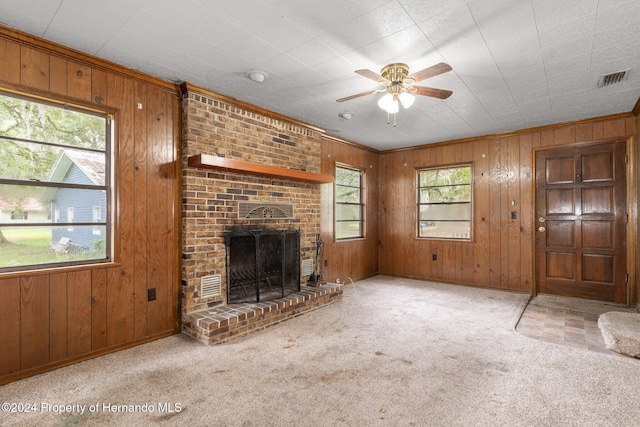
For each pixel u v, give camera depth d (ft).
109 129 9.21
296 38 7.82
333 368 8.12
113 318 9.14
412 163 19.54
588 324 11.57
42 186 8.16
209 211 11.04
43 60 7.94
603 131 14.03
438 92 8.68
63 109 8.43
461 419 6.13
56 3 6.47
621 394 6.97
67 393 7.02
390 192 20.43
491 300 14.62
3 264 7.66
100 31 7.52
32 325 7.80
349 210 19.07
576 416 6.22
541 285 15.67
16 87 7.52
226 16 6.95
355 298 14.94
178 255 10.61
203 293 10.82
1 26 7.23
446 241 18.28
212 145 11.14
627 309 13.28
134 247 9.57
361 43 8.04
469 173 17.72
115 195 9.18
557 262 15.29
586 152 14.53
